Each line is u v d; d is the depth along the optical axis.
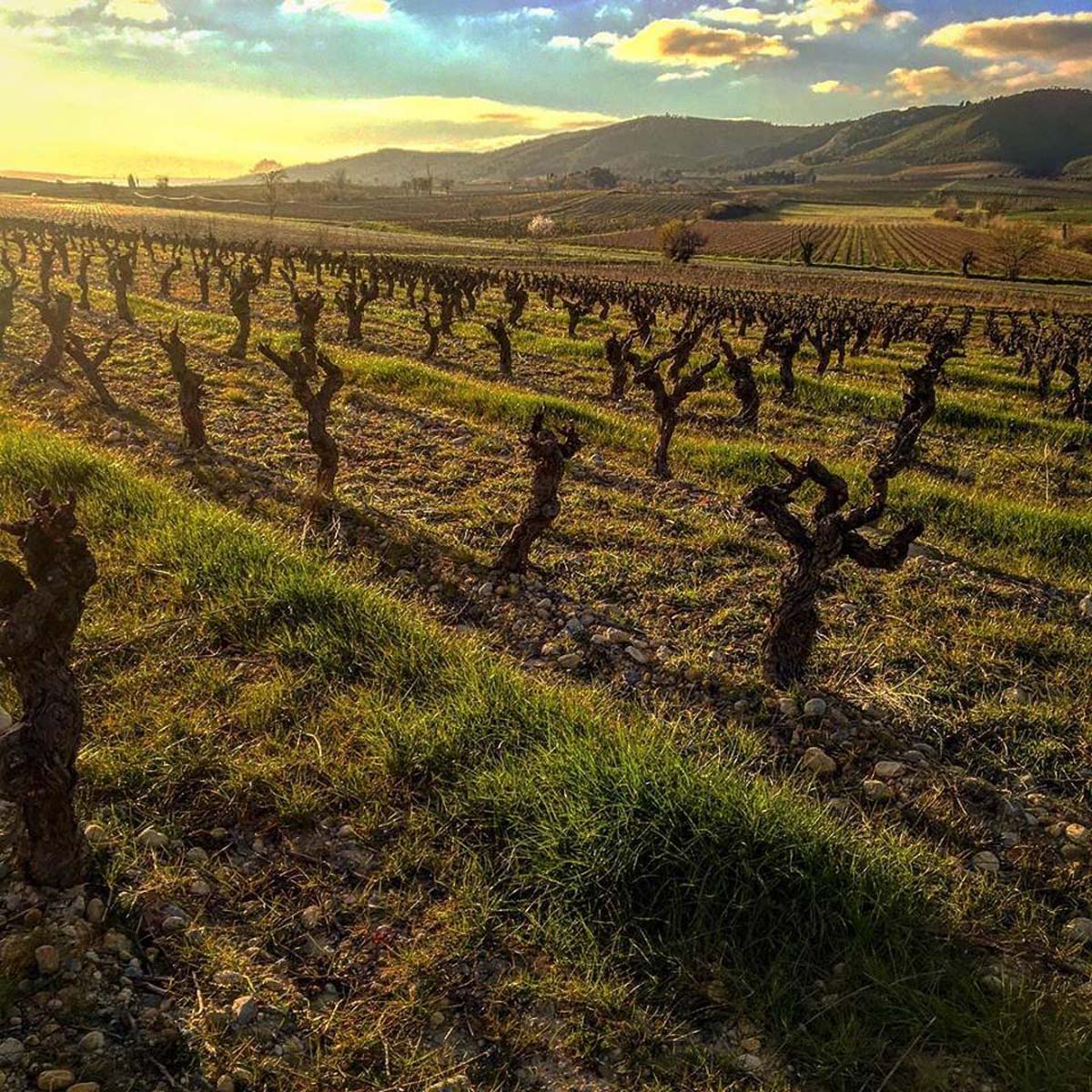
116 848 4.39
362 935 4.10
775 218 154.00
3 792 3.84
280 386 15.83
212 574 7.06
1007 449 15.80
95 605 6.67
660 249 102.19
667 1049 3.60
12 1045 3.31
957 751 5.98
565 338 26.47
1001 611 8.05
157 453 11.37
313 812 4.81
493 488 10.93
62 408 13.28
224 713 5.57
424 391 15.84
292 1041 3.54
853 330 30.66
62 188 187.62
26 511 8.02
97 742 5.15
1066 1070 3.44
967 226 131.00
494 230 134.00
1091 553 9.47
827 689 6.68
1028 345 28.94
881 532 9.98
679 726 5.87
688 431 15.70
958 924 4.31
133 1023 3.50
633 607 7.95
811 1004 3.78
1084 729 6.15
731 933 4.03
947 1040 3.63
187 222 99.31
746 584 8.45
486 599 7.89
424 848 4.58
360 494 10.35
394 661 6.04
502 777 4.84
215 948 3.91
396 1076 3.43
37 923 3.91
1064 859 4.94
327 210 163.12
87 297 24.14
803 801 4.95
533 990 3.81
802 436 15.73
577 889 4.18
